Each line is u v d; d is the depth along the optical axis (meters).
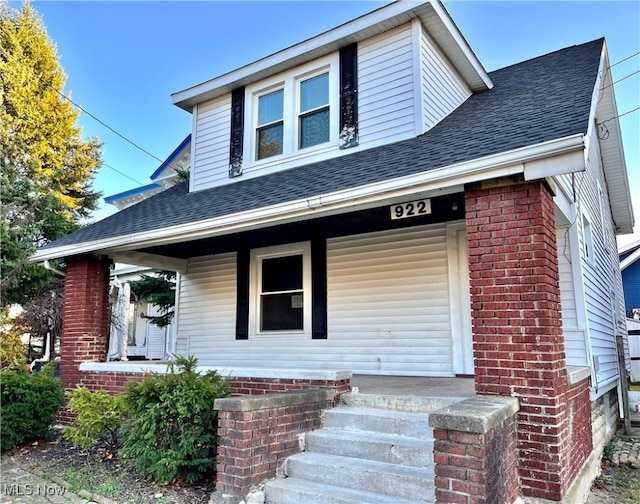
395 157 5.57
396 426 4.18
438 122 6.82
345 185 4.98
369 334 6.91
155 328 17.12
